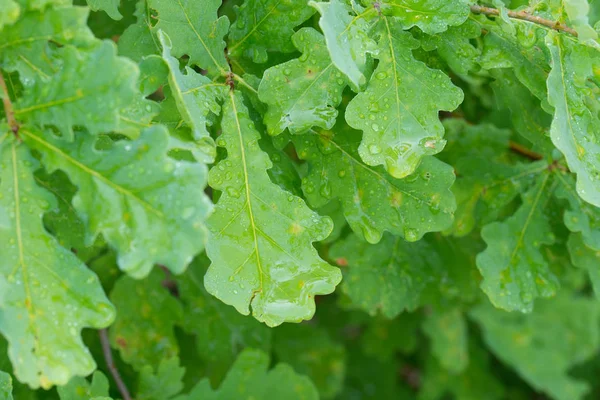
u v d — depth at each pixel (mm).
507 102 706
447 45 664
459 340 1131
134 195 578
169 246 572
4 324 579
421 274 768
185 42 649
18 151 591
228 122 640
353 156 665
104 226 577
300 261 628
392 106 634
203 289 796
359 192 664
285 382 765
